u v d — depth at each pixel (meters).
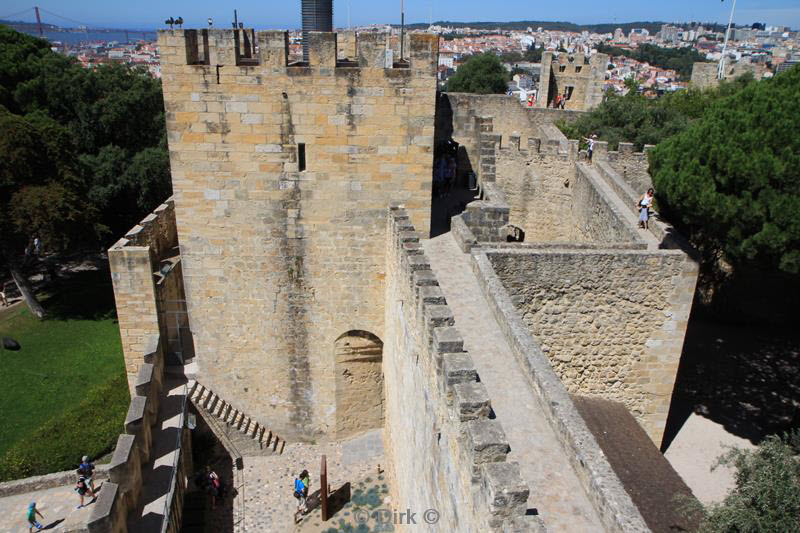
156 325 21.77
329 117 18.77
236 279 20.73
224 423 22.11
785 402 25.34
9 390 28.80
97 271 44.16
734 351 29.27
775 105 17.98
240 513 20.30
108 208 44.41
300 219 19.98
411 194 19.92
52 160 34.81
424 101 18.75
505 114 42.91
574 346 19.25
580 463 10.41
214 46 17.78
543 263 18.08
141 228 22.83
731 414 24.50
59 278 42.81
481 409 9.66
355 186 19.66
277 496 21.00
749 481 10.80
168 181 43.16
